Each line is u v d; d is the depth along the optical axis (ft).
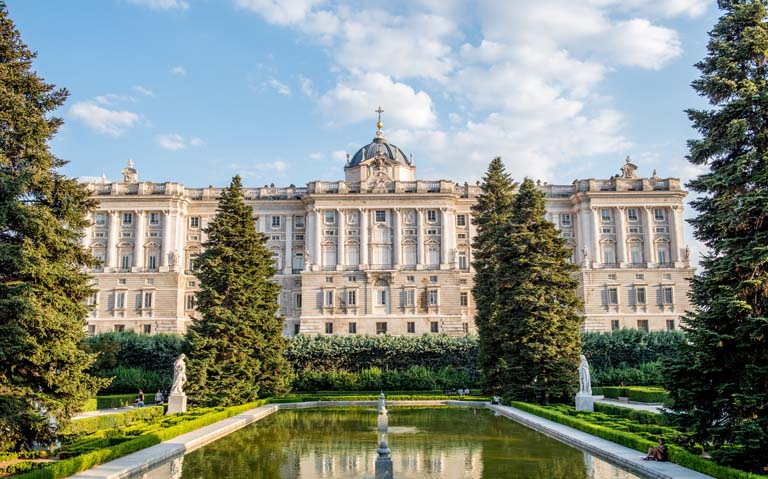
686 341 89.10
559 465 92.68
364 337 267.18
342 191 363.15
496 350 208.44
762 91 87.66
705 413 82.58
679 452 85.51
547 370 176.04
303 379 245.24
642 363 253.85
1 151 95.86
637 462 86.94
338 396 229.04
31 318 87.66
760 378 78.79
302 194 377.30
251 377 193.98
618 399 201.87
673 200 363.97
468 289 368.48
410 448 109.60
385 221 362.53
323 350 256.32
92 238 361.92
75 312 99.35
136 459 93.40
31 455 92.32
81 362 94.89
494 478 84.02
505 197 232.94
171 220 363.56
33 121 98.27
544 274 183.73
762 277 81.92
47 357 90.17
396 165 378.94
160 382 229.66
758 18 94.07
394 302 349.61
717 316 82.64
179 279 356.38
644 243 362.53
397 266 354.74
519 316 182.91
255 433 133.39
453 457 100.12
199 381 178.70
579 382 173.68
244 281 198.59
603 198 363.97
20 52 102.37
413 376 247.29
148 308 351.67
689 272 356.18
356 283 352.08
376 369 250.57
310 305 350.02
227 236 204.54
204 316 194.70
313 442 118.42
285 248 369.71
